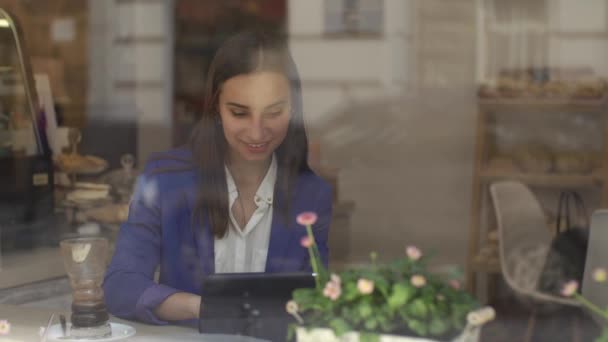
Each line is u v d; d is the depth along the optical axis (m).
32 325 1.92
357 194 2.99
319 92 3.25
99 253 1.86
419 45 3.33
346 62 3.32
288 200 2.29
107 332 1.88
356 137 3.18
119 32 3.48
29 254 2.29
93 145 2.89
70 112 3.13
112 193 2.55
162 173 2.31
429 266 1.62
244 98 2.37
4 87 2.39
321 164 3.10
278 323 1.75
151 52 3.36
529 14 3.37
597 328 2.20
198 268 2.23
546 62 3.39
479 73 3.35
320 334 1.53
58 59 3.51
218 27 3.35
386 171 3.03
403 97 3.19
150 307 2.00
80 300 1.85
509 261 2.55
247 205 2.29
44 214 2.39
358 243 2.79
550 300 2.36
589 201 2.94
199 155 2.33
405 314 1.48
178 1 3.34
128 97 3.27
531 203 2.93
